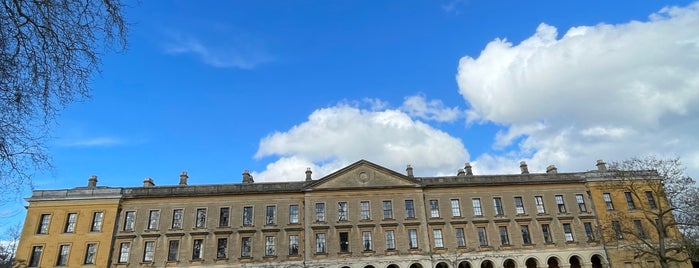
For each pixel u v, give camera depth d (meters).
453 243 53.59
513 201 56.66
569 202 56.97
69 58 8.91
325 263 51.31
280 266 51.12
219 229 52.75
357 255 51.97
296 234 53.19
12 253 62.03
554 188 57.78
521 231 54.84
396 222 54.00
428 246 52.84
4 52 8.27
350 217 54.12
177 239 52.16
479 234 54.41
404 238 53.28
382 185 56.06
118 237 51.94
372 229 53.56
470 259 52.62
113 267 50.47
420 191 56.09
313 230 53.00
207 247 51.91
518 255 53.25
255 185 55.84
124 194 54.19
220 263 51.09
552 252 53.66
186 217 53.47
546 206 56.56
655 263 52.84
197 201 54.47
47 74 8.79
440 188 56.91
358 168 57.06
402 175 56.81
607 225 53.97
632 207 56.66
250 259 51.41
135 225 52.69
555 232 54.94
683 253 48.72
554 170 61.00
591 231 55.38
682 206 42.88
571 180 57.97
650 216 54.91
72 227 52.31
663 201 55.41
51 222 52.38
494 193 57.00
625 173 52.62
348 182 56.16
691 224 42.03
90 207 53.31
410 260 51.97
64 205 53.38
